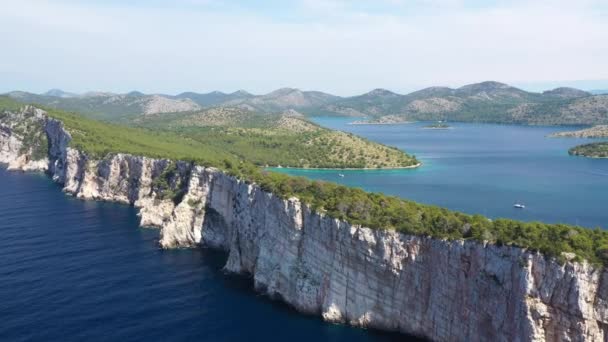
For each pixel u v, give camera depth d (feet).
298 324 296.92
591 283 210.79
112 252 418.10
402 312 279.08
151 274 372.79
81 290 338.13
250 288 351.87
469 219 275.18
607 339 208.33
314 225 311.88
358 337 280.31
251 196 373.61
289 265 326.03
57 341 272.10
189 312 310.86
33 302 317.01
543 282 218.59
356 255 290.35
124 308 313.94
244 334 284.41
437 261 261.24
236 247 382.63
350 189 340.18
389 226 282.56
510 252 230.07
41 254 405.18
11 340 271.49
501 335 230.27
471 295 245.65
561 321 214.90
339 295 298.56
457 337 252.62
